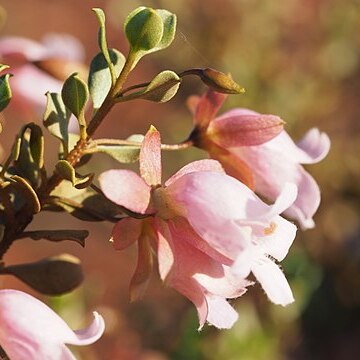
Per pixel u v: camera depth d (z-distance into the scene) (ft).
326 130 3.64
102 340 2.68
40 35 4.13
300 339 3.36
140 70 3.53
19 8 4.10
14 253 3.18
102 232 3.30
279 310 2.90
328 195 3.61
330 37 3.63
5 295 1.10
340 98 3.67
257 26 3.47
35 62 1.46
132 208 1.11
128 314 3.14
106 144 1.16
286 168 1.25
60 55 1.59
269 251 1.11
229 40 3.45
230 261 1.10
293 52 3.58
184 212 1.10
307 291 3.21
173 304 3.17
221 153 1.23
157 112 3.65
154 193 1.11
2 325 1.09
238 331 2.73
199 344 2.74
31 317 1.09
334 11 3.64
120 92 1.13
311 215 1.25
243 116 1.23
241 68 3.44
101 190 1.10
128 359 2.75
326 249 3.56
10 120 2.93
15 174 1.19
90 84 1.17
